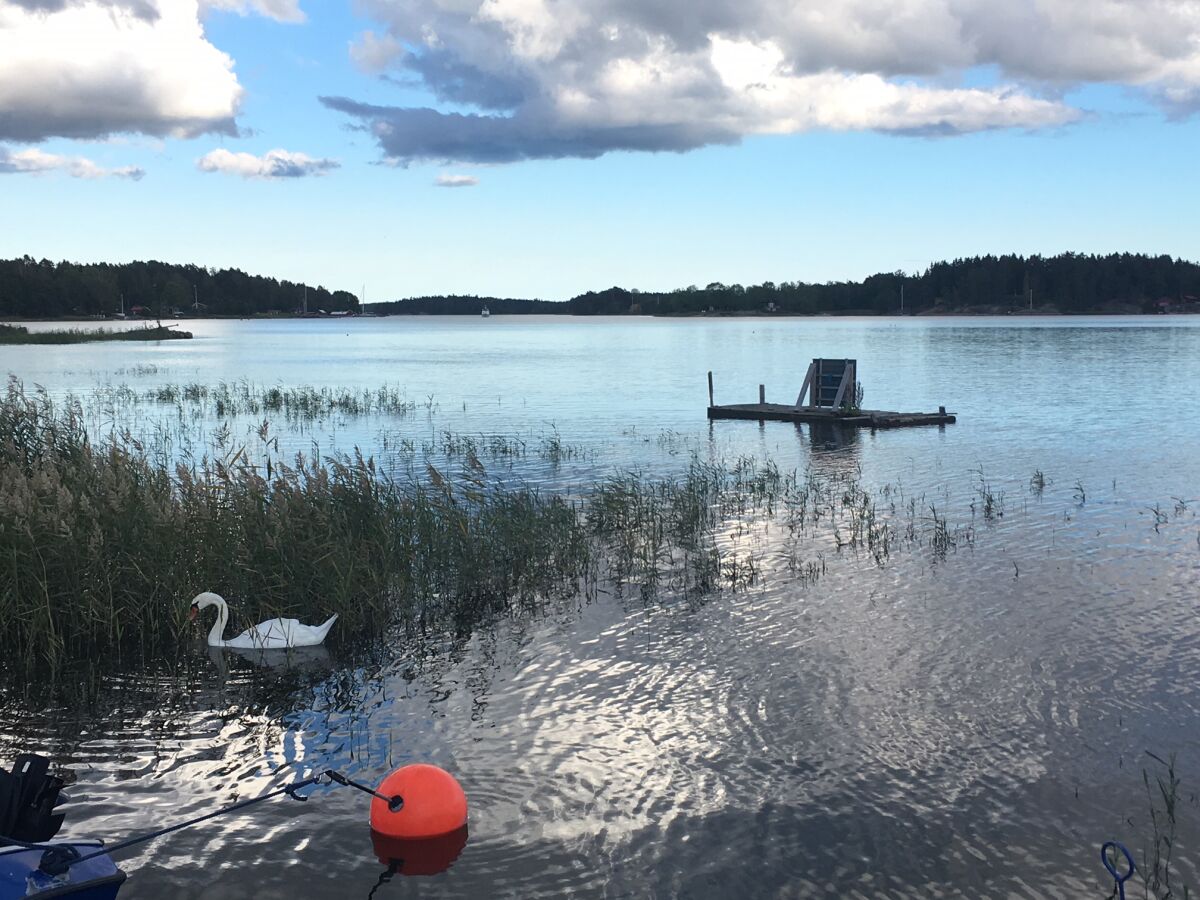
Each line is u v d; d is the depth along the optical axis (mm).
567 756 9180
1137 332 122750
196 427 33344
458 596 14344
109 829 7969
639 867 7422
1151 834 7684
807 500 20672
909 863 7395
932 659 11359
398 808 7832
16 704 10555
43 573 12328
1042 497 20531
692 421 35594
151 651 12258
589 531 17812
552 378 59156
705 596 14055
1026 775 8633
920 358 73625
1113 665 11055
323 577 13281
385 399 43094
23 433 18000
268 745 9531
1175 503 19625
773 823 7973
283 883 7258
